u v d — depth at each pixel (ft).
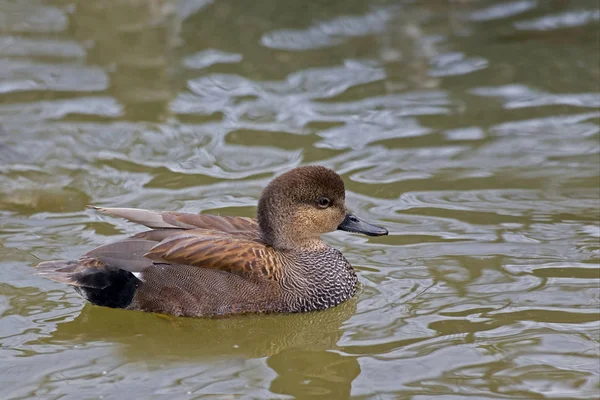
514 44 64.90
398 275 40.19
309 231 38.91
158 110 57.06
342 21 67.82
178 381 32.42
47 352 34.45
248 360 34.22
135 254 37.19
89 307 37.96
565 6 69.21
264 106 57.62
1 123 55.06
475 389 31.32
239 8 68.69
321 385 32.01
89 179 49.29
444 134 54.13
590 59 62.34
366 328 36.11
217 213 45.44
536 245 42.22
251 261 37.19
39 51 64.39
